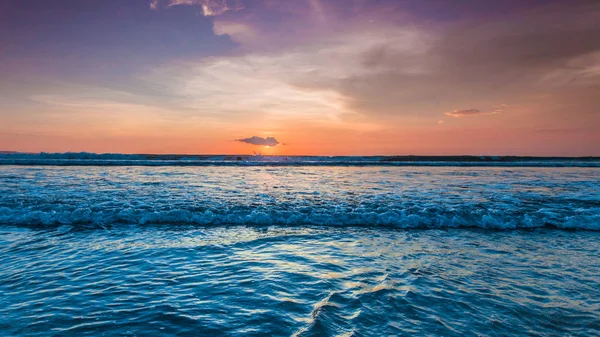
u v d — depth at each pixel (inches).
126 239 263.4
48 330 124.3
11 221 313.9
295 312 140.1
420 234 290.2
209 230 297.3
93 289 164.7
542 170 1171.9
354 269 197.0
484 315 140.7
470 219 333.4
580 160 2278.5
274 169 1112.8
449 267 202.8
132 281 175.6
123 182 609.9
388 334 123.1
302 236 279.1
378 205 395.5
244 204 393.1
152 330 124.5
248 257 219.6
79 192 469.1
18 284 170.2
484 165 1540.4
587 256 229.0
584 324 134.8
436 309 145.1
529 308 148.3
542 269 201.0
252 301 150.9
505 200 438.0
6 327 126.3
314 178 759.7
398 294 160.1
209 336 120.4
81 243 250.8
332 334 121.8
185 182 628.1
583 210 372.2
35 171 855.1
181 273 188.5
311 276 184.4
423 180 724.7
